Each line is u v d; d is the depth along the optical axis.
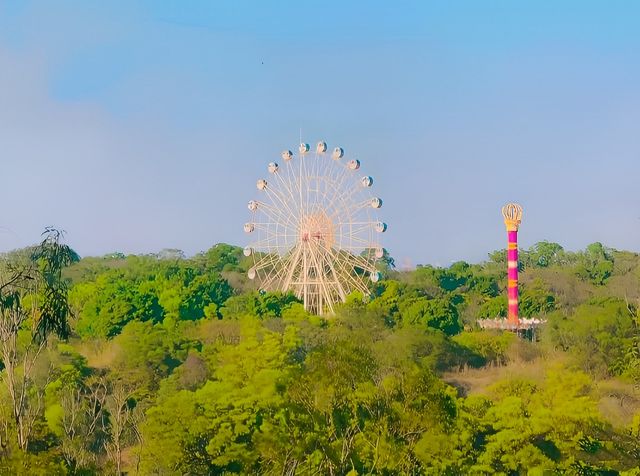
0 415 67.56
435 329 156.25
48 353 110.25
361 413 71.69
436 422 72.69
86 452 86.50
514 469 90.50
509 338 152.50
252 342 113.81
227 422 90.25
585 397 99.94
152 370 126.38
